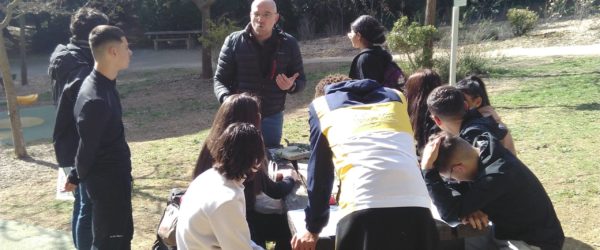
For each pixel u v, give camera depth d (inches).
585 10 730.8
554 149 248.4
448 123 132.3
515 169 118.8
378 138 103.3
